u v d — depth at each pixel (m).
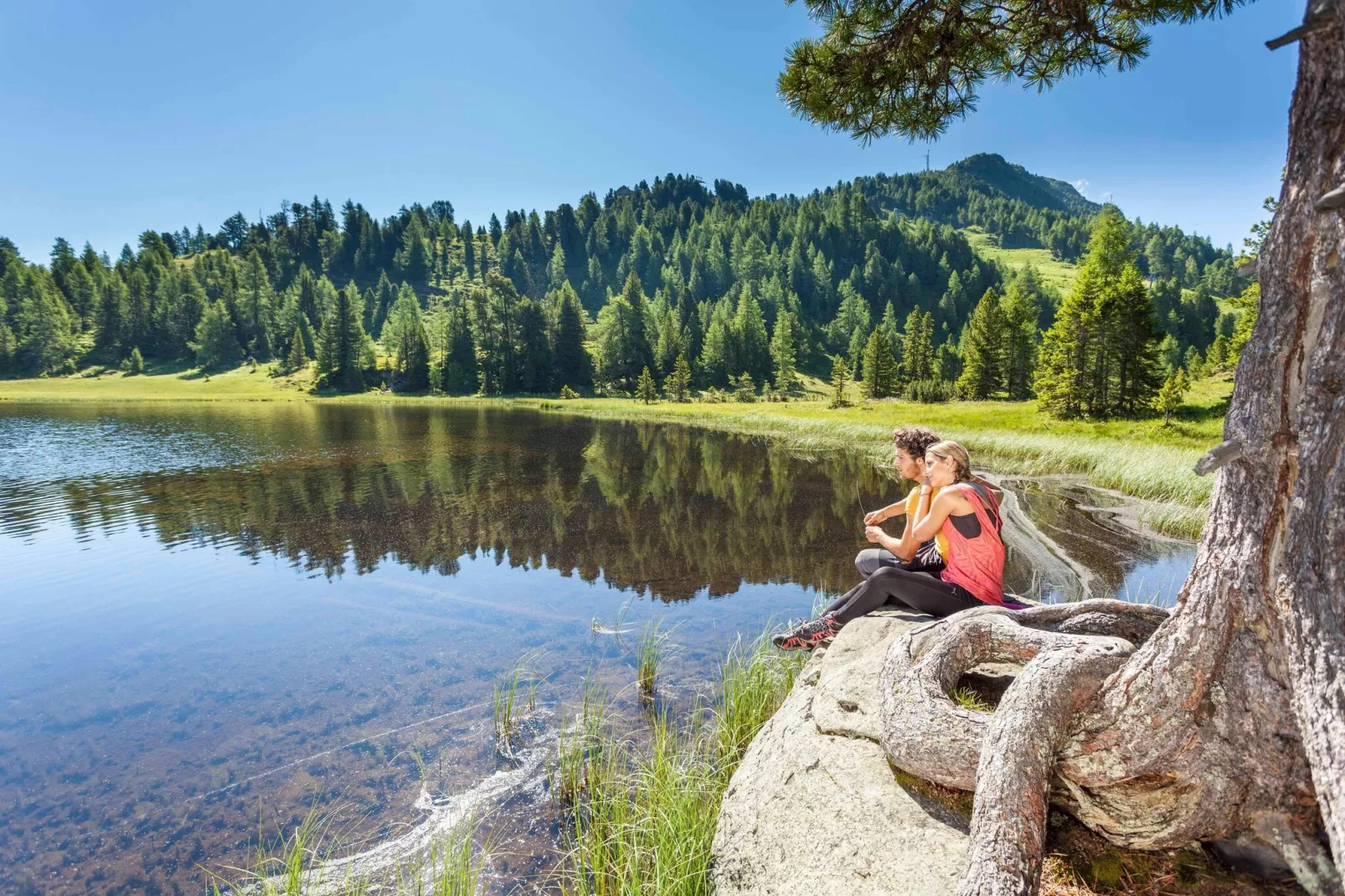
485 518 12.61
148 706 5.26
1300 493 1.63
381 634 6.71
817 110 4.46
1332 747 1.49
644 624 6.82
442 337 103.25
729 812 2.96
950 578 3.59
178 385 98.94
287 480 17.39
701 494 15.16
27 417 42.34
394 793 3.97
